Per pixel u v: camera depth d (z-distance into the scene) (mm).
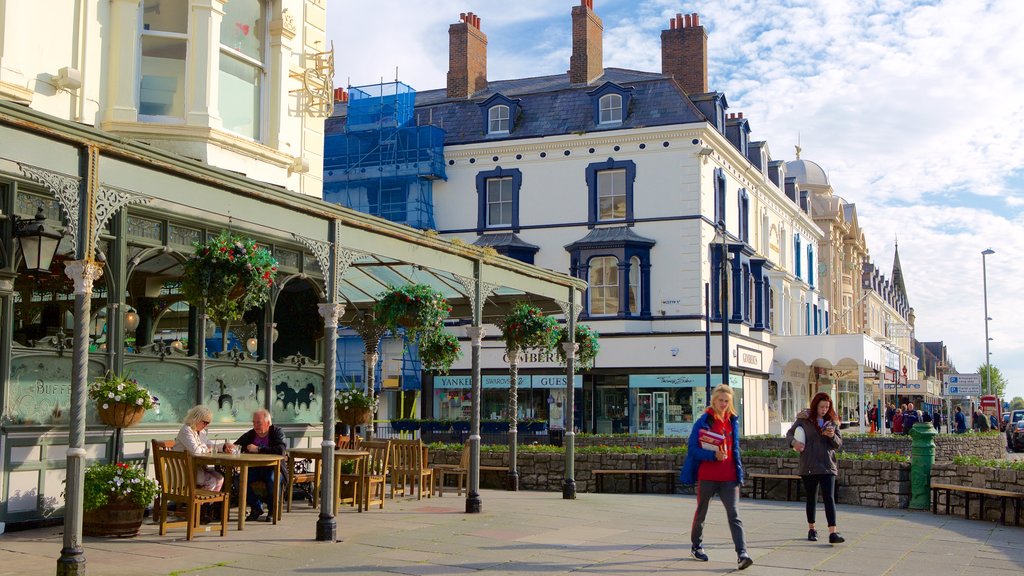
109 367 11891
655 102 37594
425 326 15438
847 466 17047
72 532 8250
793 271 50719
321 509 11078
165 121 13820
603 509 15289
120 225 12016
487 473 19625
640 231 37000
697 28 41062
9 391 10922
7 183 10875
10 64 11797
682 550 11055
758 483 17922
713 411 10195
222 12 14406
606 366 36312
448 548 10797
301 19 16734
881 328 86500
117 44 13320
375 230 12180
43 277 11789
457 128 40188
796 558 10594
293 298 16156
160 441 11773
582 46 40812
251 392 14547
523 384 37125
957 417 52531
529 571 9500
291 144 16203
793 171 66188
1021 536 12828
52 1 12492
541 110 39406
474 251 14242
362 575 9094
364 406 16750
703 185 36719
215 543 10555
